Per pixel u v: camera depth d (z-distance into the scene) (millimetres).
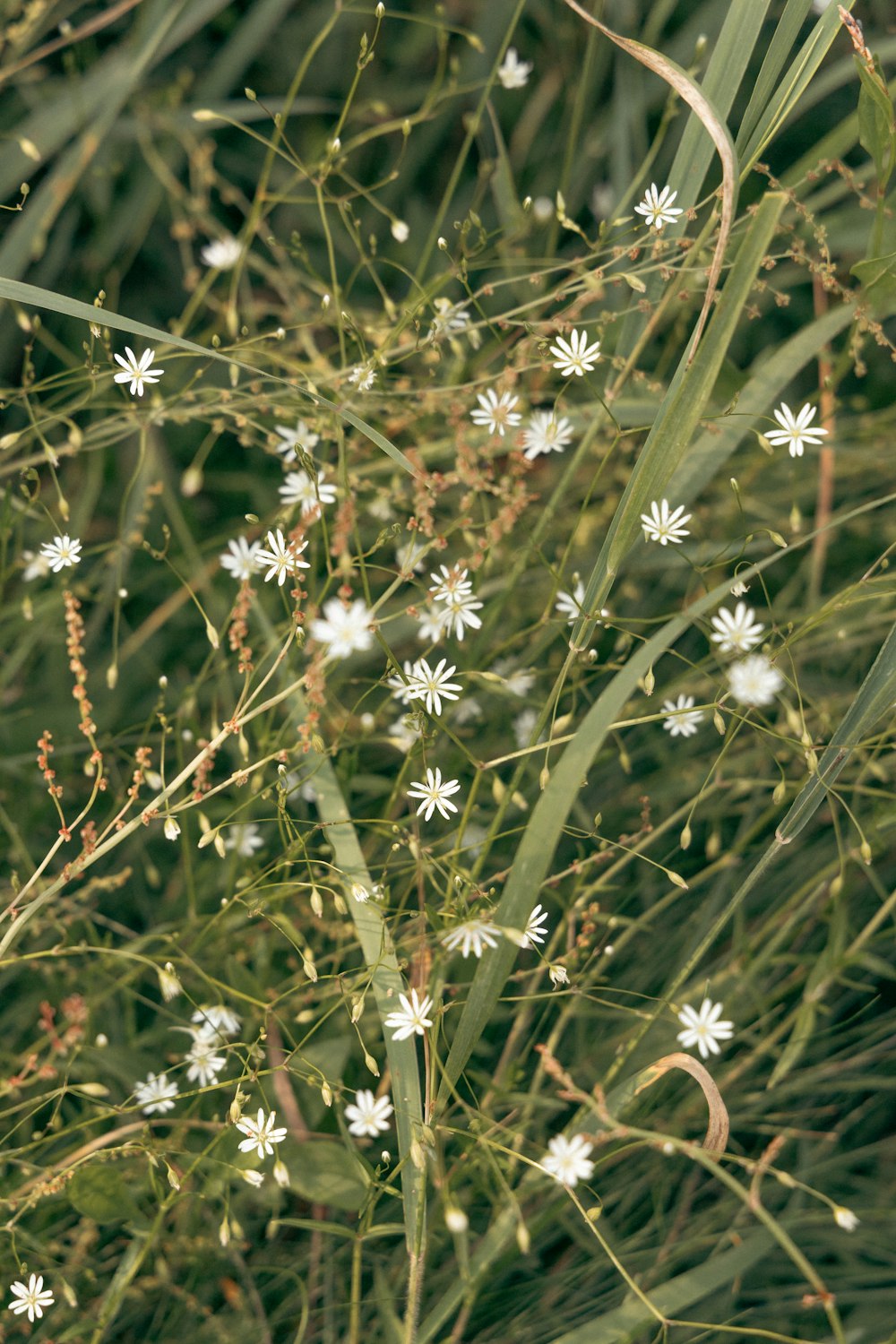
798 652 712
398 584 611
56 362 786
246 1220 666
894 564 732
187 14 755
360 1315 660
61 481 774
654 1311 582
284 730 667
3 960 614
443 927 625
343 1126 609
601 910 704
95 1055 654
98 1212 618
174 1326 658
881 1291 659
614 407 685
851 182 627
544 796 589
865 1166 696
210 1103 667
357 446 680
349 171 808
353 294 800
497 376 643
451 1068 612
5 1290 651
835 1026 674
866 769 646
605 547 613
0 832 712
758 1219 673
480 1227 668
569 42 792
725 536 748
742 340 796
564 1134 621
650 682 606
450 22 809
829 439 718
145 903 717
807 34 806
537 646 682
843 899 675
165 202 800
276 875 678
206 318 797
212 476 776
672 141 792
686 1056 601
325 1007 646
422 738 613
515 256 747
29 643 717
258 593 739
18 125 775
